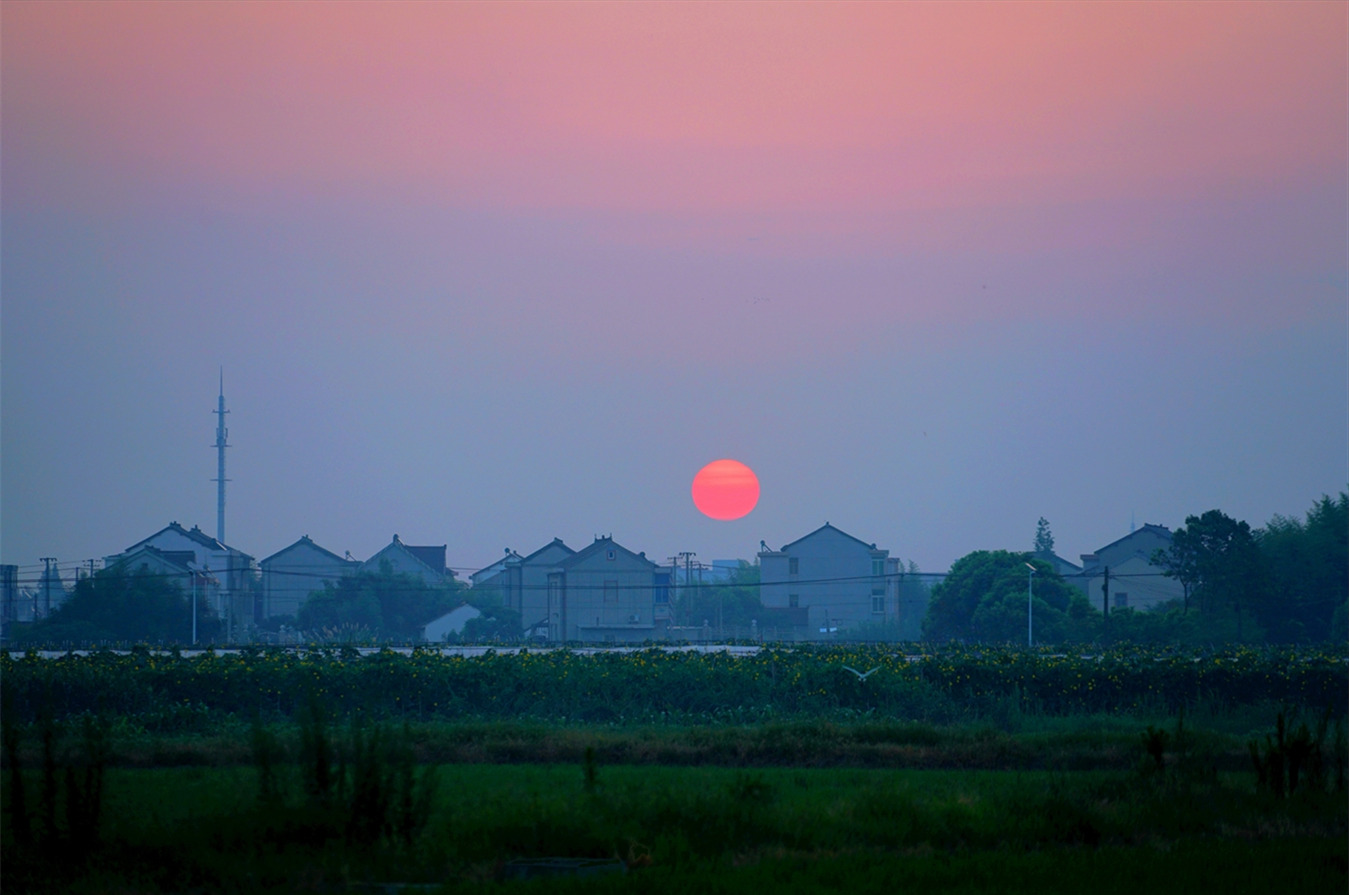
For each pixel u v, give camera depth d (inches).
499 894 1576.0
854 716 3801.7
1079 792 2233.0
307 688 3686.0
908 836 1963.6
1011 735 3147.1
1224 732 3516.2
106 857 1739.7
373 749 1877.5
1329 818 2126.0
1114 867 1774.1
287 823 1808.6
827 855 1844.2
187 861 1708.9
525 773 2576.3
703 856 1819.6
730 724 3676.2
